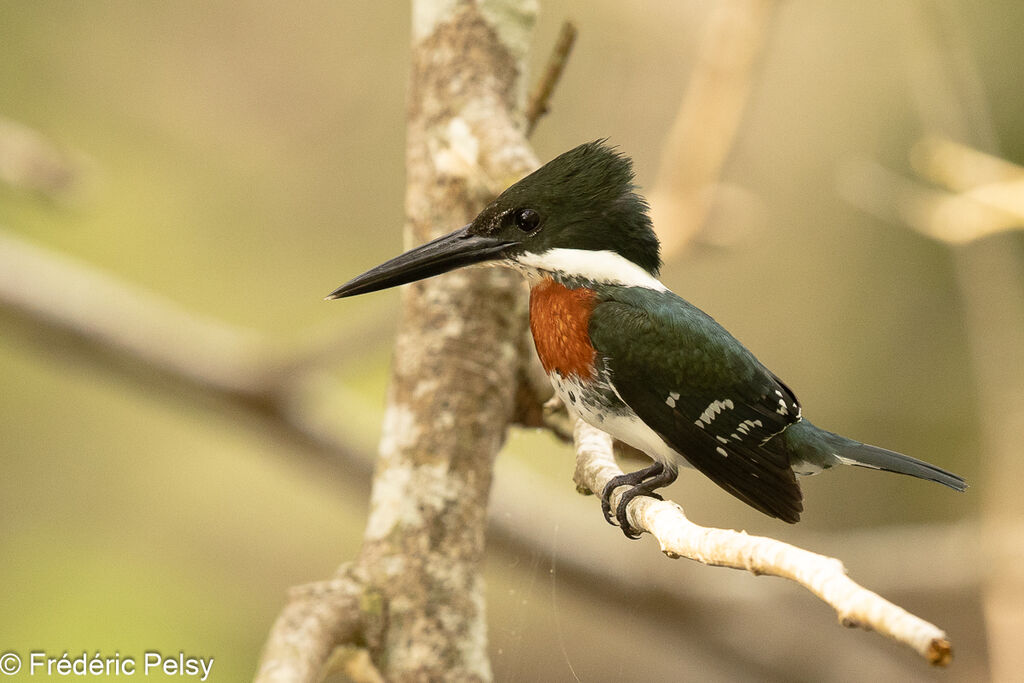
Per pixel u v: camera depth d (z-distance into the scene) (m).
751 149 14.07
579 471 5.73
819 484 14.68
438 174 6.46
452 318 6.23
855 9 13.80
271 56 13.55
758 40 8.66
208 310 13.48
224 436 14.38
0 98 13.44
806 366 14.83
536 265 6.14
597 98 11.88
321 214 13.71
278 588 13.98
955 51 9.70
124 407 14.24
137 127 13.62
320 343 10.70
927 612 11.81
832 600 3.28
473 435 6.07
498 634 9.09
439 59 6.52
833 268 14.70
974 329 9.86
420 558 5.80
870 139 13.98
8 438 14.08
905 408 14.61
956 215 9.25
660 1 11.70
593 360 5.95
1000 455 9.68
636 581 10.84
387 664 5.61
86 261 13.27
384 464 6.12
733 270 14.81
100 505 14.02
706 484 14.53
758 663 11.20
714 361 5.89
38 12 13.51
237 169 13.63
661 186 9.08
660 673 13.07
